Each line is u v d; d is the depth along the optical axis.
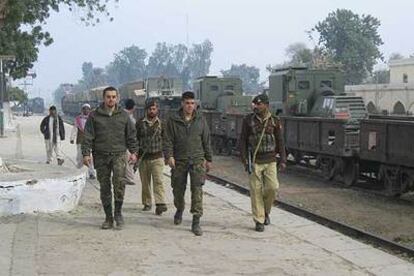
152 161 10.77
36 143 31.75
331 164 17.56
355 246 8.67
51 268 7.04
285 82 23.30
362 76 96.88
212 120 28.84
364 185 16.86
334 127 16.86
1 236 8.47
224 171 20.56
